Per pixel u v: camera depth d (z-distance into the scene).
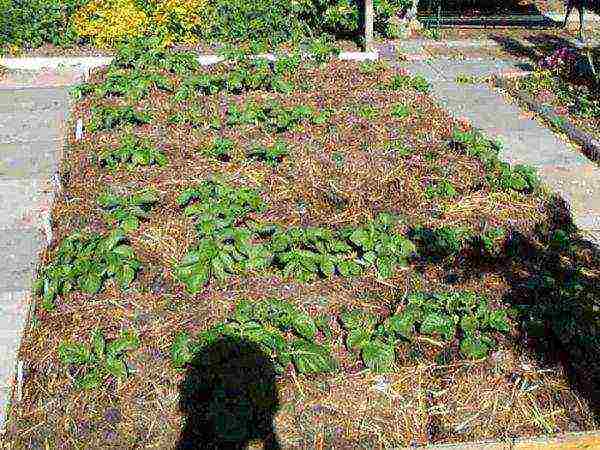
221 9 10.59
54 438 3.59
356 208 5.68
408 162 6.47
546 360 4.12
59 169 6.48
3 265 5.16
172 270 4.80
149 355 4.05
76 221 5.45
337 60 9.84
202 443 3.55
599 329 4.29
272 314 4.27
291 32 10.78
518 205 5.86
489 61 10.41
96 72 9.11
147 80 8.14
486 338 4.20
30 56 9.95
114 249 4.78
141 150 6.36
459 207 5.76
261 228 5.15
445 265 5.00
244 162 6.39
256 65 8.77
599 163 7.05
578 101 8.44
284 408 3.73
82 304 4.47
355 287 4.70
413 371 4.01
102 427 3.64
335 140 6.90
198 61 9.34
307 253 4.77
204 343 3.99
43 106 8.30
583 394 3.89
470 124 7.71
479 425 3.68
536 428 3.68
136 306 4.46
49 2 10.16
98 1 10.42
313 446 3.54
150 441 3.56
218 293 4.56
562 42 11.48
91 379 3.85
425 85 8.76
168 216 5.46
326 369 3.95
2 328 4.48
